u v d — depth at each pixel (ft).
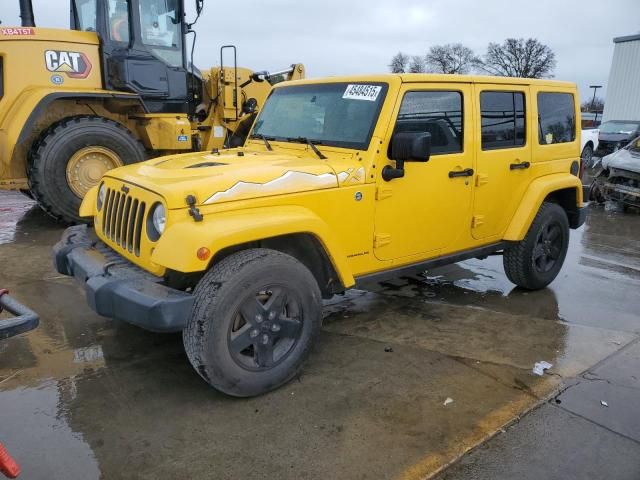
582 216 18.06
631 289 17.60
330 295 12.28
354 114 12.60
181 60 26.71
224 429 9.48
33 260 18.83
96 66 24.52
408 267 13.44
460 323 14.43
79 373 11.37
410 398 10.57
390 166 12.22
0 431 9.31
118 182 11.93
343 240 11.87
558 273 18.54
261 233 9.91
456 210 14.01
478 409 10.22
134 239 10.68
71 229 13.48
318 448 9.00
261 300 10.40
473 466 8.63
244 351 10.57
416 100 12.67
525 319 14.78
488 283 17.97
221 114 30.48
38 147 22.61
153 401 10.34
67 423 9.59
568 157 17.42
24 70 22.80
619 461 8.79
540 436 9.41
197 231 9.40
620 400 10.61
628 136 63.31
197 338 9.48
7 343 12.66
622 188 31.76
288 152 13.39
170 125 26.16
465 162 13.89
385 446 9.08
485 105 14.38
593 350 12.83
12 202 29.86
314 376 11.39
